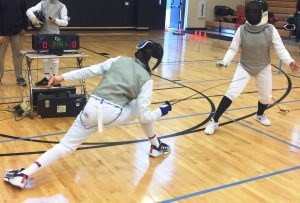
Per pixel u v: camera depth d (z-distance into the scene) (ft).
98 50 27.22
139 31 40.65
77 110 13.34
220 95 16.97
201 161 10.39
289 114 14.96
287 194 8.90
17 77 16.69
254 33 11.94
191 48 30.71
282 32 38.09
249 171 9.98
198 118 13.80
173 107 14.88
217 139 12.03
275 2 42.24
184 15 44.01
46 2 15.51
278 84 19.86
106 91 8.37
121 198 8.29
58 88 13.47
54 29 15.75
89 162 9.94
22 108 13.06
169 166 9.98
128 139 11.55
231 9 44.50
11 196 8.12
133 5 40.65
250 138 12.28
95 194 8.40
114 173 9.42
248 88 18.70
